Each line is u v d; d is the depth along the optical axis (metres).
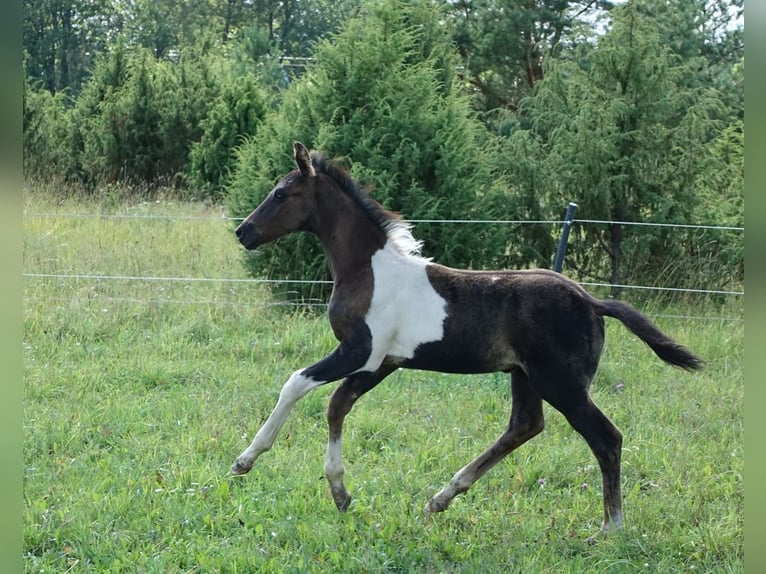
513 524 5.46
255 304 9.69
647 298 10.91
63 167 19.00
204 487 5.68
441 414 7.25
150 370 7.88
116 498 5.49
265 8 46.53
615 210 11.40
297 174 5.79
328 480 5.56
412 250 5.69
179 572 4.77
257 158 10.64
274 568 4.77
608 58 11.51
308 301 10.12
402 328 5.47
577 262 11.57
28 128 18.98
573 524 5.56
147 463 6.11
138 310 9.42
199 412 7.04
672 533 5.38
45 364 7.96
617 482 5.30
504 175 11.45
